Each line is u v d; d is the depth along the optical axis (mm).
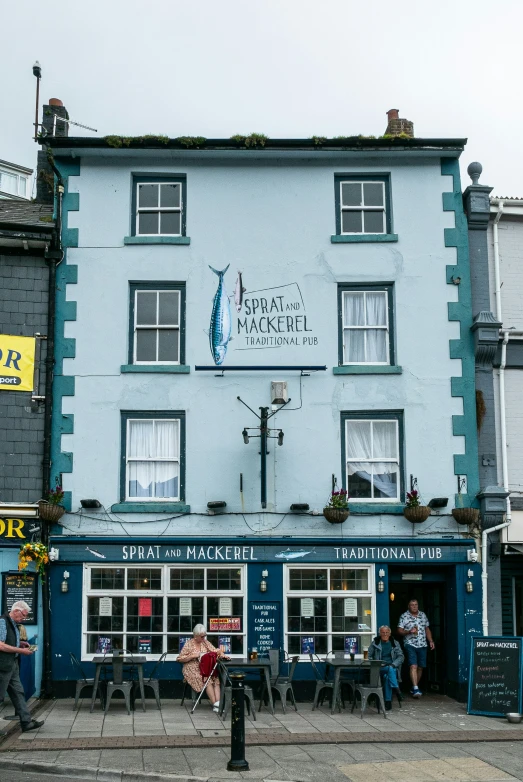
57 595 15758
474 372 16859
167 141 16875
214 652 14133
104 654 15133
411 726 13109
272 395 16234
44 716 13531
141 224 17266
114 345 16625
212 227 17094
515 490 16812
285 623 15977
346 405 16625
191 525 16172
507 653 14125
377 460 16641
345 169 17422
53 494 15773
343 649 15961
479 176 17422
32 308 16656
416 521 16094
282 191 17281
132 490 16422
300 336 16812
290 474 16391
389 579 16516
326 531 16250
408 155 17328
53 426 16297
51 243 16688
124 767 10266
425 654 16125
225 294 16875
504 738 12227
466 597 16125
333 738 12023
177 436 16562
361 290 17141
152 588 16000
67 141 16875
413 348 16844
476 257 17250
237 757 10234
